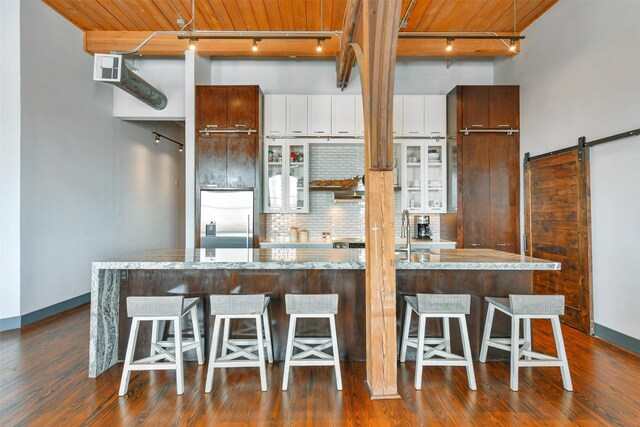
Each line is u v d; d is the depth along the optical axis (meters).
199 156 4.88
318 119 5.18
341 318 2.88
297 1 4.04
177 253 3.16
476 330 2.90
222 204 4.85
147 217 6.57
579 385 2.47
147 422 2.04
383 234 2.36
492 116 4.88
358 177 5.14
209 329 2.90
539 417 2.09
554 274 4.06
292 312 2.43
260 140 5.00
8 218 3.67
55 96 4.23
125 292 2.90
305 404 2.22
